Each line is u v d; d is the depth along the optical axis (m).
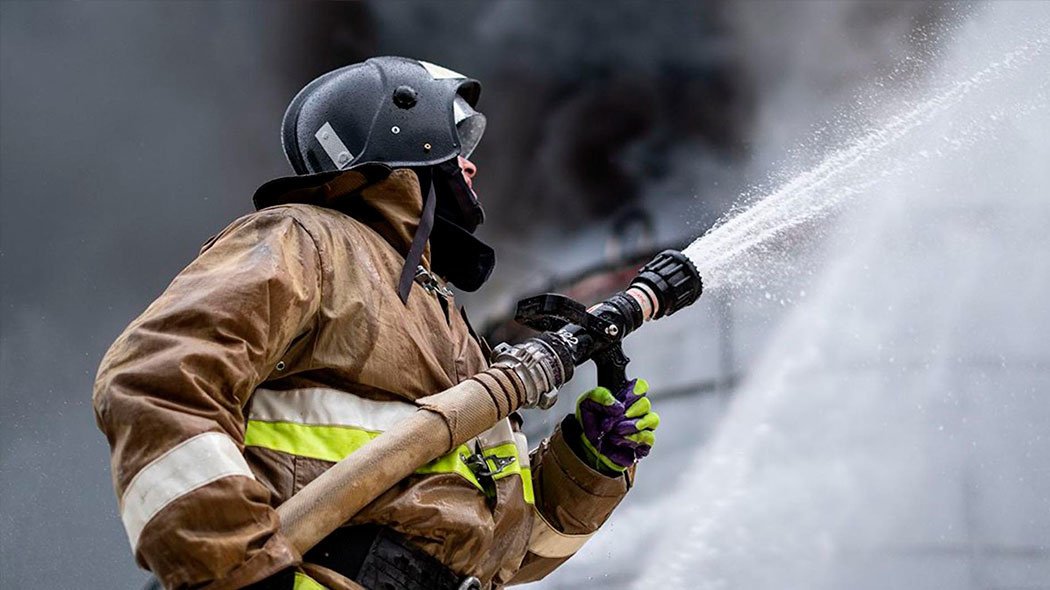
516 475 4.76
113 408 3.88
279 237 4.38
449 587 4.37
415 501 4.30
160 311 4.08
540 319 4.99
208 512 3.74
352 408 4.39
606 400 5.04
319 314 4.42
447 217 5.35
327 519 4.03
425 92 5.18
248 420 4.31
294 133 5.23
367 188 4.79
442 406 4.32
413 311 4.68
